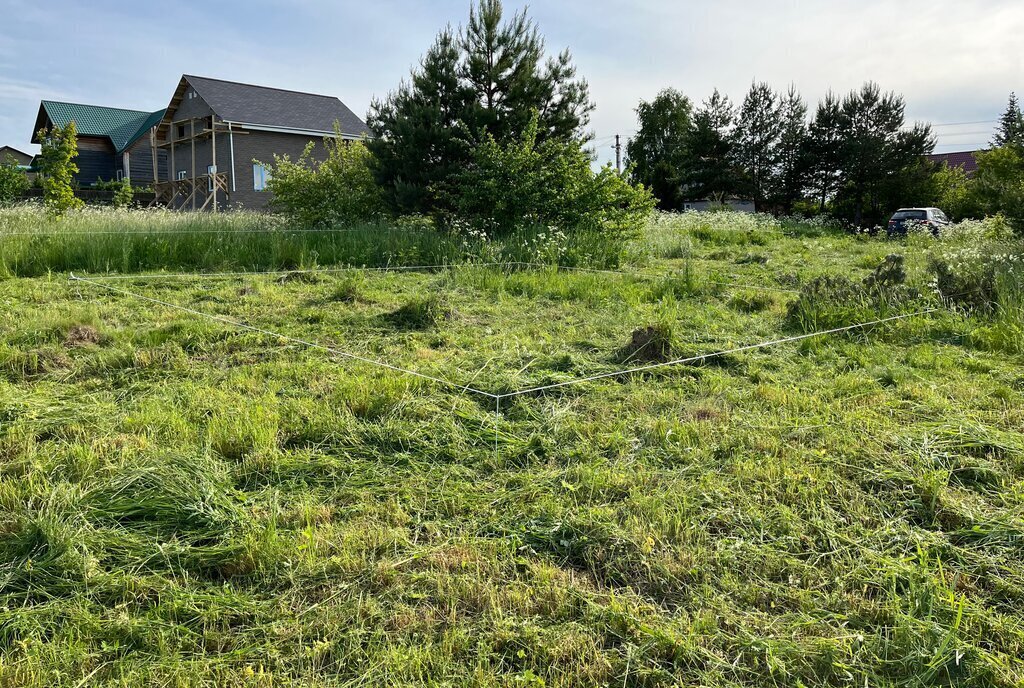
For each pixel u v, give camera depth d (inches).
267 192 1067.3
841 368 210.1
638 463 140.7
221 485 128.2
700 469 137.6
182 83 1093.8
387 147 529.7
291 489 130.9
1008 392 177.6
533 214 482.6
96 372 199.0
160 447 143.9
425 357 218.1
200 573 104.4
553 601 97.8
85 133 1357.0
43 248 391.2
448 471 138.1
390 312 279.3
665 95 1505.9
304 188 568.7
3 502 120.0
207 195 1033.5
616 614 93.9
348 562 105.3
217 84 1083.3
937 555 107.7
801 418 163.2
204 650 88.4
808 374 204.7
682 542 111.8
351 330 254.5
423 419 164.2
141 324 257.3
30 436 148.3
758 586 101.0
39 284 336.5
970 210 911.7
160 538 112.7
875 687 83.1
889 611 94.3
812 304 274.1
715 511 120.4
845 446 145.5
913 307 265.1
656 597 100.3
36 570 102.2
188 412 165.6
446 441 151.8
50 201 572.7
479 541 112.5
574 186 488.7
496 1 504.1
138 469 129.8
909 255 463.5
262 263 427.5
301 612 95.5
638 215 515.2
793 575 103.7
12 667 84.0
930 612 92.7
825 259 515.8
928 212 805.9
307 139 1100.5
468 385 189.2
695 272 396.5
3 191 888.9
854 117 1216.8
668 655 88.5
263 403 170.7
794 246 629.9
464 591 99.5
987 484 131.1
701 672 85.0
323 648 88.3
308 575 103.3
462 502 125.2
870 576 102.6
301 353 220.8
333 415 161.6
